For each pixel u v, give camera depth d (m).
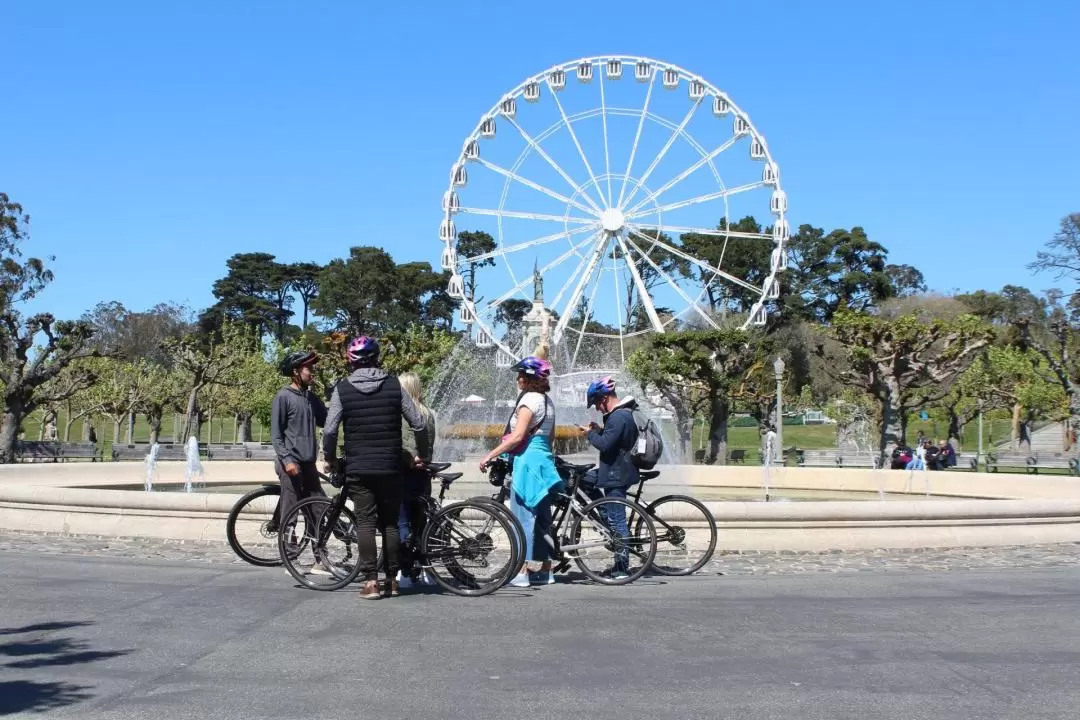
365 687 6.23
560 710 5.78
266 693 6.08
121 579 10.13
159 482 23.91
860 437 69.81
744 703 5.93
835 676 6.54
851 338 44.06
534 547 10.16
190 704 5.85
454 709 5.79
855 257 97.00
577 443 23.53
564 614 8.56
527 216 43.34
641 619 8.34
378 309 97.69
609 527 10.27
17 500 14.46
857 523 13.27
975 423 94.12
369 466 9.20
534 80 43.47
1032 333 52.03
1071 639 7.64
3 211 54.97
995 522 13.83
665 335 48.47
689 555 11.15
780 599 9.33
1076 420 48.59
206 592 9.45
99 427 97.62
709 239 95.12
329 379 34.94
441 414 28.83
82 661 6.83
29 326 39.72
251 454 39.56
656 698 6.03
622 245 43.09
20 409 39.47
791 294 94.69
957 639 7.61
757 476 27.66
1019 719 5.66
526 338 36.97
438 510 9.68
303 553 9.84
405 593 9.58
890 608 8.85
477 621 8.25
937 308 77.44
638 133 43.31
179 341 67.25
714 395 49.28
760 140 42.53
